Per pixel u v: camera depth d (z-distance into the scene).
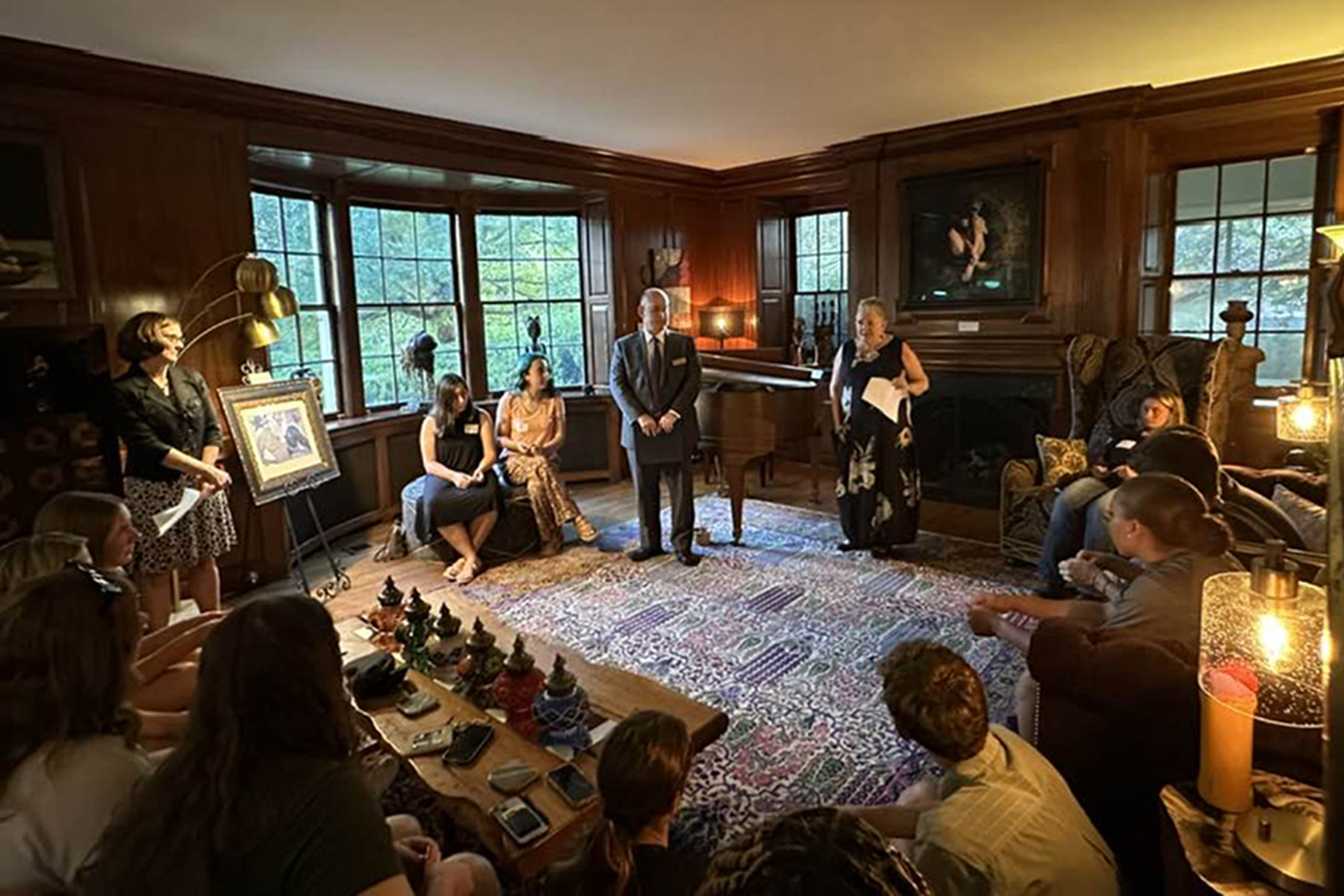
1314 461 3.58
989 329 5.33
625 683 2.30
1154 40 3.65
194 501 3.31
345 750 1.07
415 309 5.75
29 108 3.37
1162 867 1.68
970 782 1.36
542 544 4.61
